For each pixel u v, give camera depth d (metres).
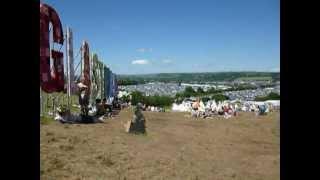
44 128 20.12
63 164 13.55
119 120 32.72
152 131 27.91
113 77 59.50
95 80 38.06
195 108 50.75
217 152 21.16
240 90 137.12
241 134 31.84
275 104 70.19
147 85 174.62
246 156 20.67
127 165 14.78
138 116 24.78
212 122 42.38
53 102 26.73
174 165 15.97
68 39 26.05
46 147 15.59
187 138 26.28
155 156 17.33
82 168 13.46
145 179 13.21
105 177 12.80
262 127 38.16
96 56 38.78
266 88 143.38
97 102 34.53
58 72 21.86
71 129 21.59
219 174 15.42
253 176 15.71
